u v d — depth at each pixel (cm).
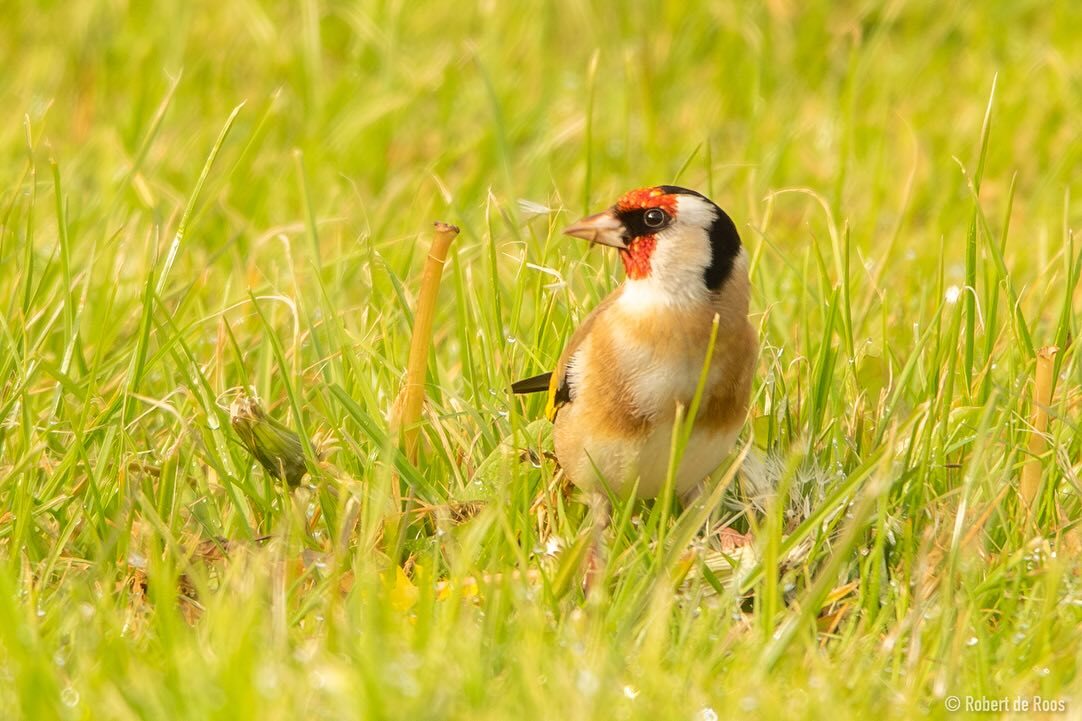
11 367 948
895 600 775
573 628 715
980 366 1005
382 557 804
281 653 669
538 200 1441
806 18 1902
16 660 648
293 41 1842
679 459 798
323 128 1622
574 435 866
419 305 884
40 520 846
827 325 933
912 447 855
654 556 793
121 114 1642
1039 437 865
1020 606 782
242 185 1445
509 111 1695
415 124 1692
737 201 1404
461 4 1906
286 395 991
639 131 1669
